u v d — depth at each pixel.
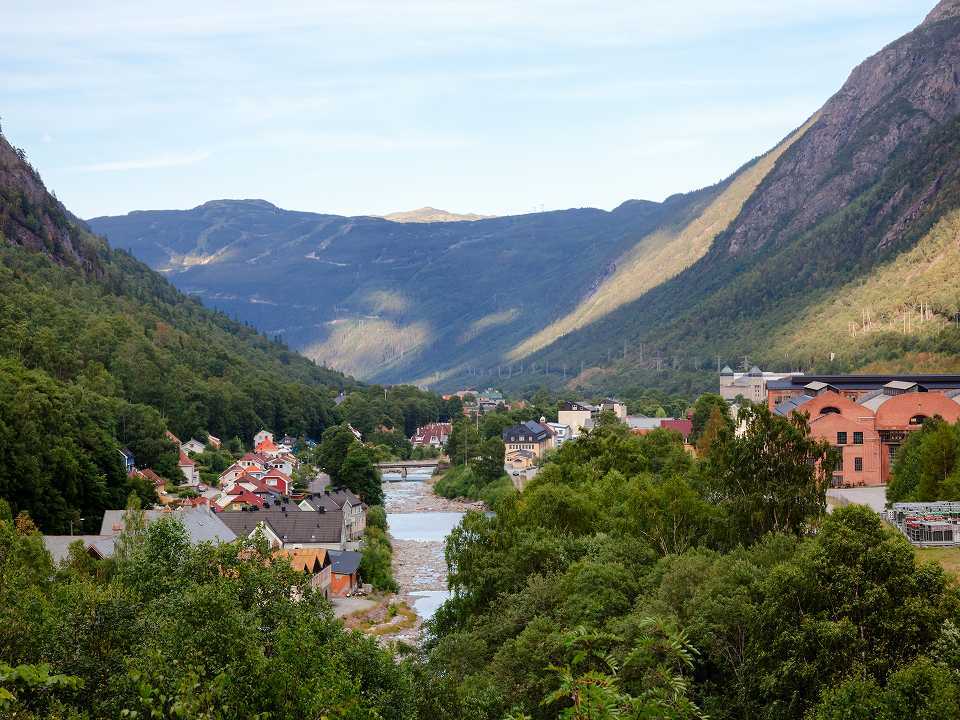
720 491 93.75
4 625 44.50
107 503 167.88
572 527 103.50
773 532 81.88
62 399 196.88
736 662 59.28
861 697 48.69
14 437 150.88
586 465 144.75
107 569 92.00
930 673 48.16
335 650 51.06
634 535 90.81
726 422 198.62
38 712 38.47
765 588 58.00
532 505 107.44
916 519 96.38
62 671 43.16
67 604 51.91
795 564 58.56
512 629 73.81
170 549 67.12
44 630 45.62
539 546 87.44
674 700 34.69
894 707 47.66
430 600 148.50
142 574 65.25
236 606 53.25
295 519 165.62
